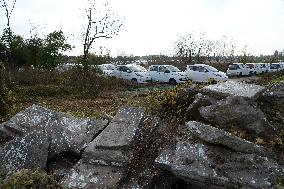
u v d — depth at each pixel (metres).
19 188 4.98
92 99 17.77
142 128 6.86
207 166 5.58
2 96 10.77
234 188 5.30
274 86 7.44
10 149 6.35
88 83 21.48
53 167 6.52
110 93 20.23
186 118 7.01
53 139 6.89
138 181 5.83
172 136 6.51
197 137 6.23
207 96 7.09
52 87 19.66
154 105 7.66
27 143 6.46
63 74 23.92
